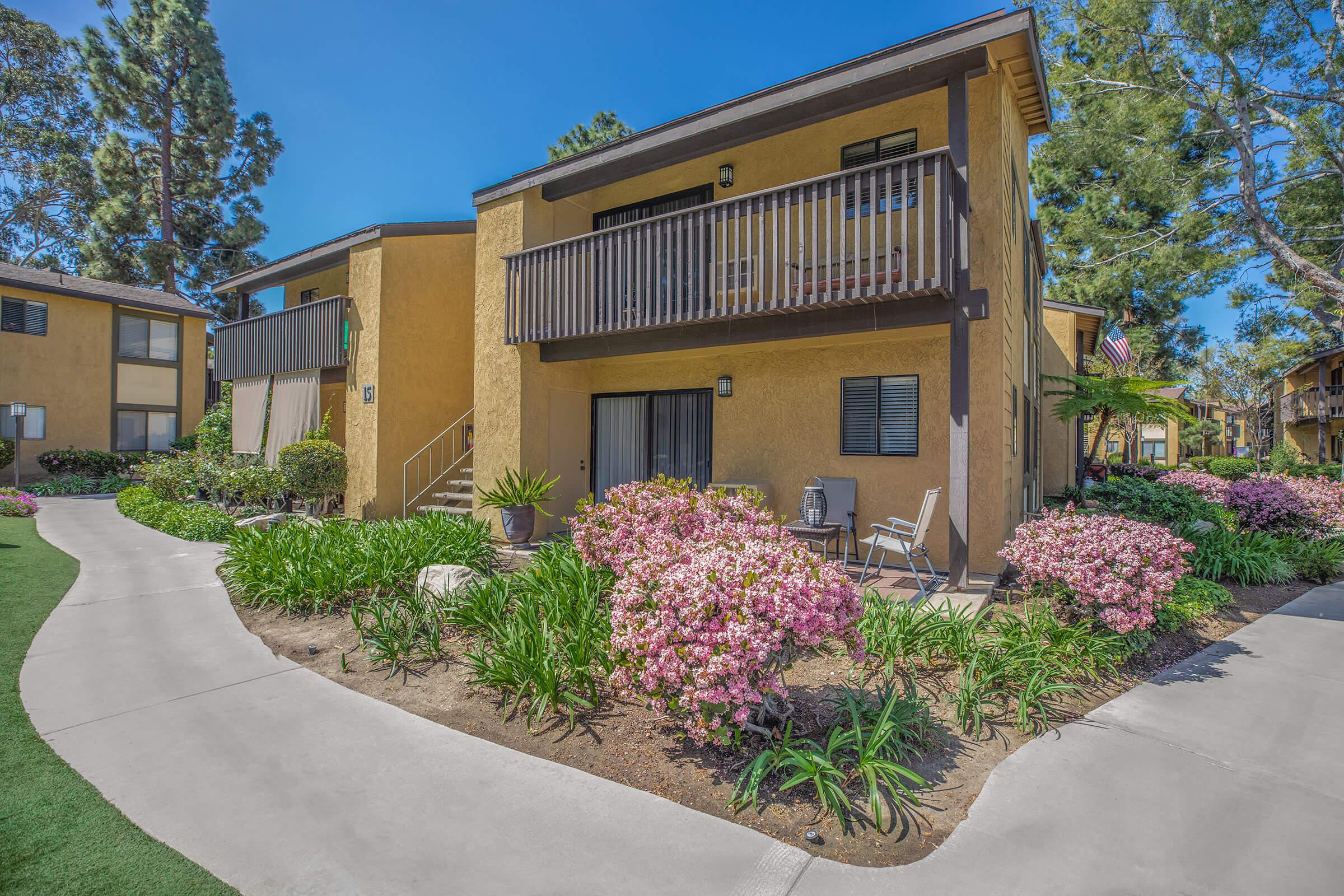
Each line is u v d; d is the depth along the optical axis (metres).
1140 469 16.78
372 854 2.46
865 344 7.50
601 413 9.69
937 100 7.15
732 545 3.74
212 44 27.05
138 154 26.70
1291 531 8.38
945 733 3.50
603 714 3.67
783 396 8.04
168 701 3.86
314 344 11.45
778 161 8.17
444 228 10.41
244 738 3.41
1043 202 23.61
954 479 5.86
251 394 13.47
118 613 5.62
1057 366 14.61
